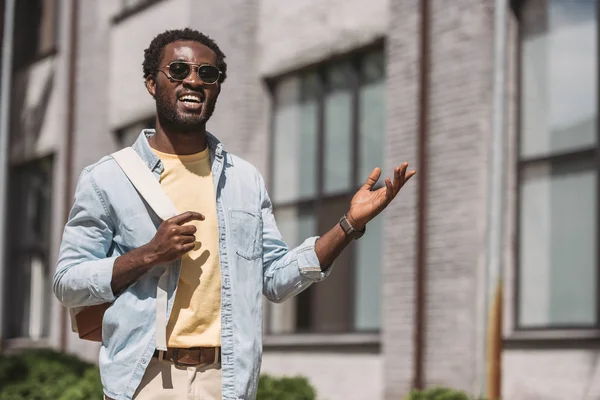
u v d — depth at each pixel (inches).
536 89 494.3
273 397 415.5
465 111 516.4
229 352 184.9
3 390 462.9
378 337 565.3
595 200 462.6
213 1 709.9
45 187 924.0
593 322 459.2
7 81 745.6
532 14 498.9
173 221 176.4
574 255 469.7
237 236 189.9
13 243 950.4
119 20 828.0
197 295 185.0
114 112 828.6
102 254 189.0
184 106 187.3
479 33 511.8
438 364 519.5
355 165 597.0
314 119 633.0
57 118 894.4
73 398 432.8
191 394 183.6
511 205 495.8
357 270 587.2
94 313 191.0
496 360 401.1
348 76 610.5
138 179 186.2
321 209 619.8
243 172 196.2
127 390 182.1
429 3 542.3
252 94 669.9
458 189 516.7
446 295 518.3
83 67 866.8
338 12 609.6
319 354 600.4
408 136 548.1
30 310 924.6
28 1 954.1
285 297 195.0
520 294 492.1
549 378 470.3
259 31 671.8
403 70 555.2
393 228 550.6
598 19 470.9
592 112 468.8
